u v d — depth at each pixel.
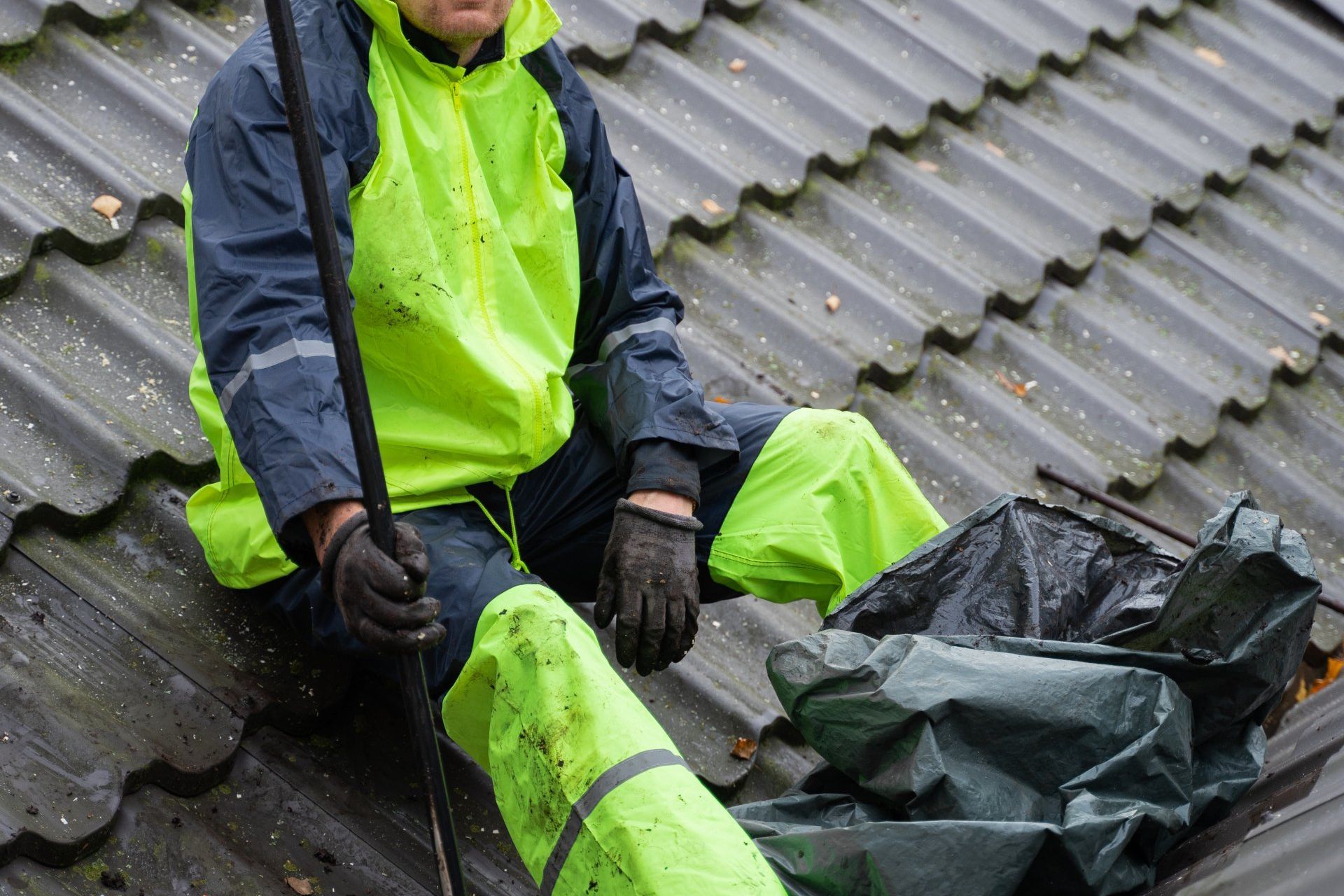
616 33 3.79
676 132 3.64
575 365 2.51
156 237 2.85
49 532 2.32
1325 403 4.06
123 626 2.26
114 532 2.40
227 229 1.97
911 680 1.95
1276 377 4.00
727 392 3.20
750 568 2.38
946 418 3.51
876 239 3.74
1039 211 4.05
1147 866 1.97
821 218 3.75
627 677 2.67
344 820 2.21
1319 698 2.95
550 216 2.30
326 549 1.83
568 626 1.93
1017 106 4.38
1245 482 3.77
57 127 2.86
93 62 3.02
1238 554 1.99
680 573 2.23
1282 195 4.50
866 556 2.42
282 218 1.97
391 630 1.79
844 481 2.39
